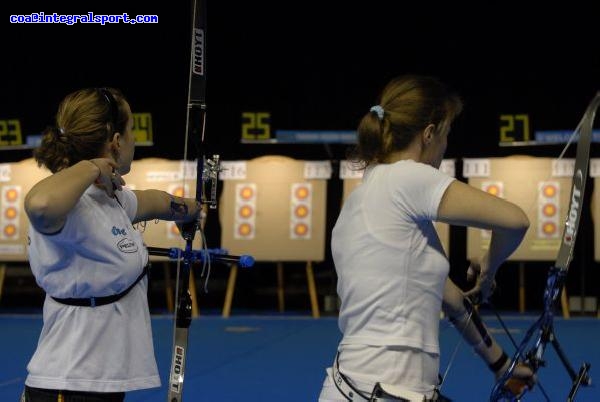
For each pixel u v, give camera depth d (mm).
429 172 2549
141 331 2949
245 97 14922
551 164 14055
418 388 2529
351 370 2566
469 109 14453
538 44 14031
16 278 15664
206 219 15188
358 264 2609
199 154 3436
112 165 2844
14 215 14969
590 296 14867
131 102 14984
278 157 14680
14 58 14883
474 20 14070
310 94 14703
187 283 3355
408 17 14219
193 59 3428
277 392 7352
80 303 2846
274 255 14445
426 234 2590
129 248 2914
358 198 2691
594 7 13766
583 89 14086
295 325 12500
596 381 7723
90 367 2811
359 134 2754
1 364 8734
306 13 14414
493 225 2459
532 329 2918
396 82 2758
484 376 7949
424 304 2572
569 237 2932
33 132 15133
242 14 14531
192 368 8570
